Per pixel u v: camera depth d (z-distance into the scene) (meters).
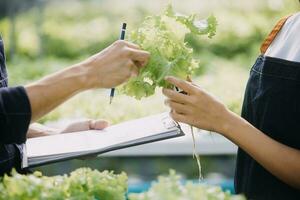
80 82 2.45
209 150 5.43
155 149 5.48
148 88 2.64
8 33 14.80
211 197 2.17
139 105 6.02
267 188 2.85
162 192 2.14
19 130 2.38
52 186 2.29
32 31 14.76
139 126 2.85
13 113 2.35
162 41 2.63
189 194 2.15
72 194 2.33
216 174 5.96
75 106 6.22
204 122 2.62
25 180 2.26
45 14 15.26
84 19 15.33
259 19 13.31
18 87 2.40
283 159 2.64
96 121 3.19
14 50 13.68
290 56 2.82
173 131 2.67
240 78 8.65
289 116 2.76
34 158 2.67
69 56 14.07
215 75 9.55
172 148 5.46
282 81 2.78
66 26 14.80
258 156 2.66
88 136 2.88
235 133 2.63
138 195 2.17
